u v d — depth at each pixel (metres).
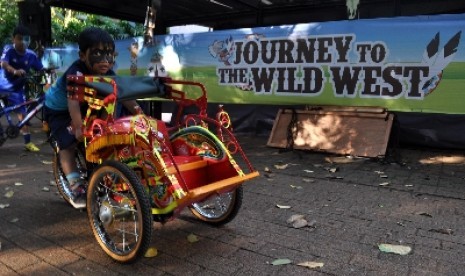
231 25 11.08
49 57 8.77
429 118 6.45
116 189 3.04
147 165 2.98
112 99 2.93
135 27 13.71
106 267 2.90
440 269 2.83
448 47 5.42
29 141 6.55
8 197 4.34
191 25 11.55
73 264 2.94
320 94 6.30
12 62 6.38
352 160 5.86
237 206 3.43
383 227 3.55
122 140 2.94
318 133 6.32
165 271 2.84
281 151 6.46
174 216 2.97
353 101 6.10
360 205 4.10
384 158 5.73
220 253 3.10
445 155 6.17
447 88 5.51
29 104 6.27
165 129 3.52
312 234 3.42
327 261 2.96
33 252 3.11
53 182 4.88
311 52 6.25
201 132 3.36
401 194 4.42
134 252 2.82
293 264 2.92
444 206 4.05
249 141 7.35
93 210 3.16
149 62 7.70
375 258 2.99
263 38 6.59
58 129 3.55
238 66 6.86
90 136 3.17
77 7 10.03
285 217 3.81
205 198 3.09
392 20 5.66
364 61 5.92
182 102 3.65
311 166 5.60
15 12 13.26
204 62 7.16
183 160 3.25
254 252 3.11
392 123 5.89
